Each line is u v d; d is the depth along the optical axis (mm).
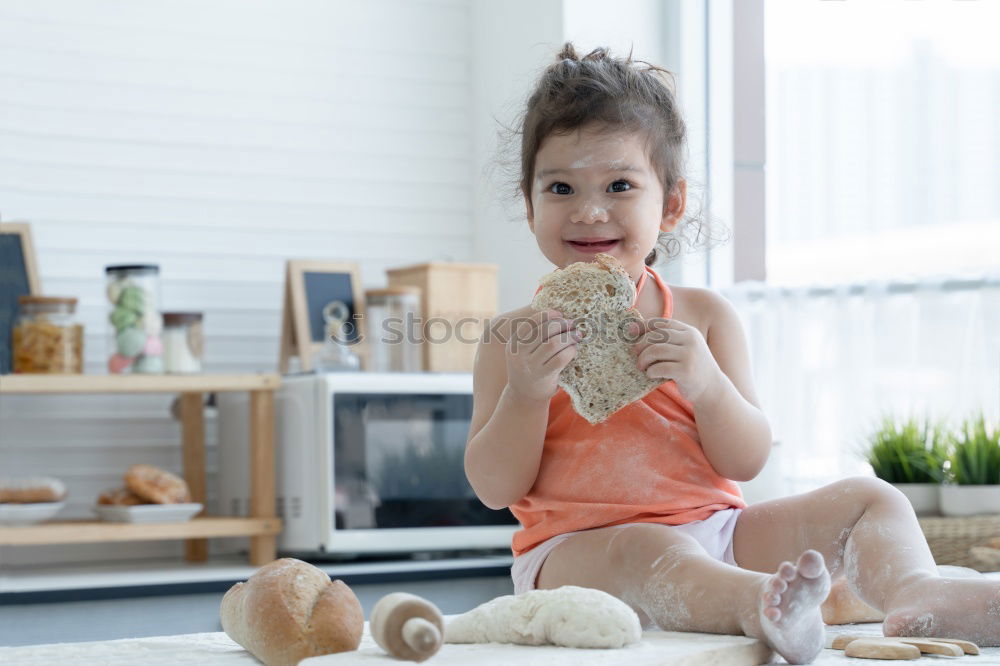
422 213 3508
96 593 2324
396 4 3502
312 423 2713
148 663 1043
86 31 3162
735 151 3016
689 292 1549
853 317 2637
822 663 1004
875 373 2584
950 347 2428
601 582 1231
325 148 3406
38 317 2723
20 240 2922
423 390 2783
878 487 1295
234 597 1109
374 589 2492
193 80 3270
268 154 3344
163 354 2789
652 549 1191
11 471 2996
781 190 2895
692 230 2041
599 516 1344
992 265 2389
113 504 2723
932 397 2457
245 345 3275
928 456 2146
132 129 3201
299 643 1005
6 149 3070
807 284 2809
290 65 3377
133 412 3121
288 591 1043
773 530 1328
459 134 3564
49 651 1127
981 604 1074
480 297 3115
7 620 2234
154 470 2779
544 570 1341
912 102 2551
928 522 2010
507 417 1362
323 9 3418
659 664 921
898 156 2584
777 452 2352
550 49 3150
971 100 2430
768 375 2844
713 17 3109
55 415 3047
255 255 3311
